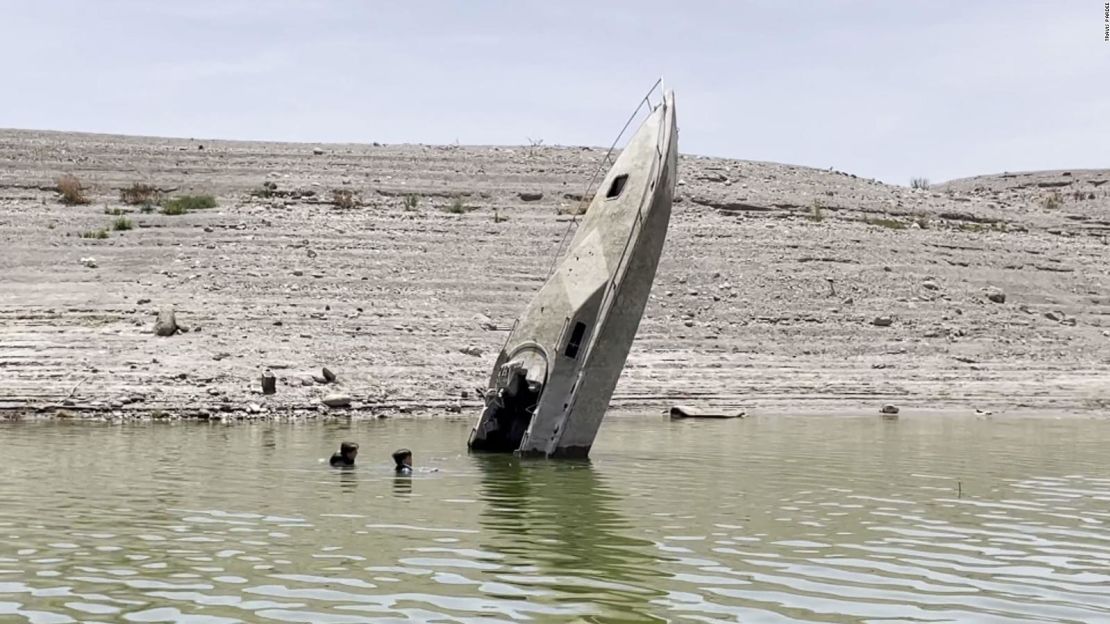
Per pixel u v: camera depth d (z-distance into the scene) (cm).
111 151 5106
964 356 3903
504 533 1452
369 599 1128
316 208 4547
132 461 2036
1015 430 2809
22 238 3947
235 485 1797
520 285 3950
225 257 3884
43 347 3069
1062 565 1303
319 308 3578
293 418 2770
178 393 2862
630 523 1530
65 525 1468
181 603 1109
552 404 2212
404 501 1678
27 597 1126
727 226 4694
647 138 2359
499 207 4756
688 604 1123
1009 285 4622
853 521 1560
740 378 3475
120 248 3919
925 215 5450
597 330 2211
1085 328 4359
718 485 1875
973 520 1574
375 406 2923
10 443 2259
